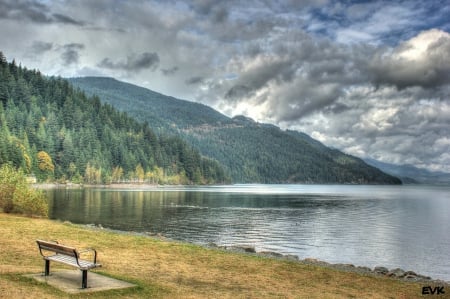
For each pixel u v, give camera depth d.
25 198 47.06
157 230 54.81
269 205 105.38
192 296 15.49
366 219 75.88
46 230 32.31
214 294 16.22
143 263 22.25
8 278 15.85
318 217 77.44
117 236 31.55
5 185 47.50
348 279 21.88
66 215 68.12
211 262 23.89
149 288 15.95
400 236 55.16
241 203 109.50
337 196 165.75
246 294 16.72
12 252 22.58
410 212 93.12
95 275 17.39
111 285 15.77
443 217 81.75
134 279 17.41
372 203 124.06
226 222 65.75
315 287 19.39
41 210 48.19
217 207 94.19
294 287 19.02
